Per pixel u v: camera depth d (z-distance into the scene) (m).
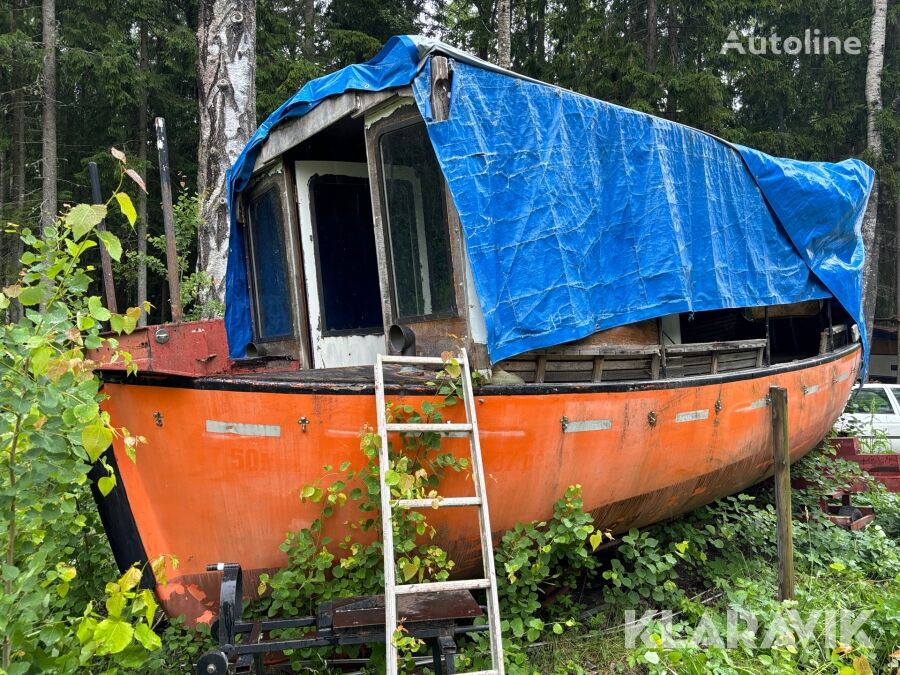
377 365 3.26
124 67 17.94
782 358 8.66
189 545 3.53
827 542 5.59
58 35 19.19
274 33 19.23
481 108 3.71
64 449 2.48
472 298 3.67
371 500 3.27
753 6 19.28
